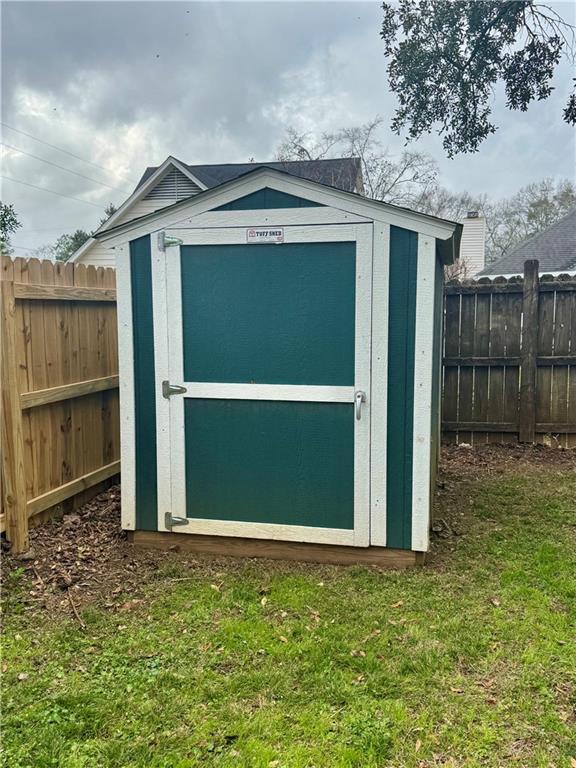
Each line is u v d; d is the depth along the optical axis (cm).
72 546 348
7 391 320
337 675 218
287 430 323
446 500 440
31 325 361
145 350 336
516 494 454
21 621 261
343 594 286
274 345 320
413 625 254
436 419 442
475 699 203
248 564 327
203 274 323
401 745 181
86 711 198
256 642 241
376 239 300
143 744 183
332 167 1562
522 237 2344
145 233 327
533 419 602
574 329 585
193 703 203
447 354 612
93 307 433
